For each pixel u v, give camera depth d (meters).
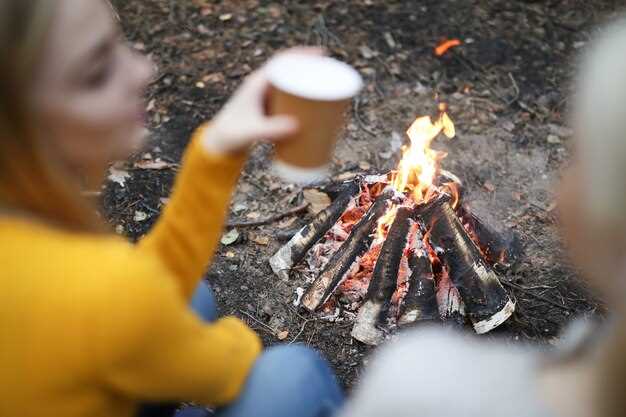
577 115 0.70
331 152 1.29
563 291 2.70
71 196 1.06
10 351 0.97
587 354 0.79
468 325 2.51
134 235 2.95
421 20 4.21
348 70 1.26
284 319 2.60
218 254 2.83
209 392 1.20
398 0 4.35
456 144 3.46
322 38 4.05
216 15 4.18
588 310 2.63
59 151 1.07
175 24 4.11
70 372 0.98
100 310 0.95
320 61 1.28
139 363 1.02
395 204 2.49
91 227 1.10
